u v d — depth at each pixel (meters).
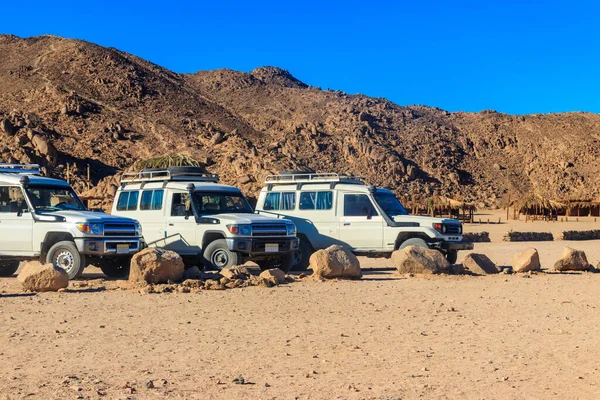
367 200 19.28
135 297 12.78
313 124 175.75
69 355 7.95
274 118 194.25
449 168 171.25
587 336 9.35
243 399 6.25
